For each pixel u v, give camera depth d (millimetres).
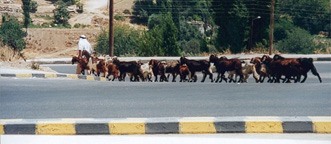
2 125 7035
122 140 6602
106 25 101188
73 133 7039
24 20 90875
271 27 41125
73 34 88000
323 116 7672
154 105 9273
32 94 10961
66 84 13414
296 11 78062
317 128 7105
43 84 13242
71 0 110938
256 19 46312
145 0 109312
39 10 107250
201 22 92625
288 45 49656
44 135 6938
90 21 101562
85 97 10461
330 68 25188
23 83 13328
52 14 105438
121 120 7223
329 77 19047
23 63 18828
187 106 9125
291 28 60625
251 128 7090
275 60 15516
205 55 39625
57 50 81000
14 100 9922
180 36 80375
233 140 6547
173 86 13055
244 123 7094
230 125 7082
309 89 12078
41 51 79562
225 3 46219
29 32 85062
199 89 12250
